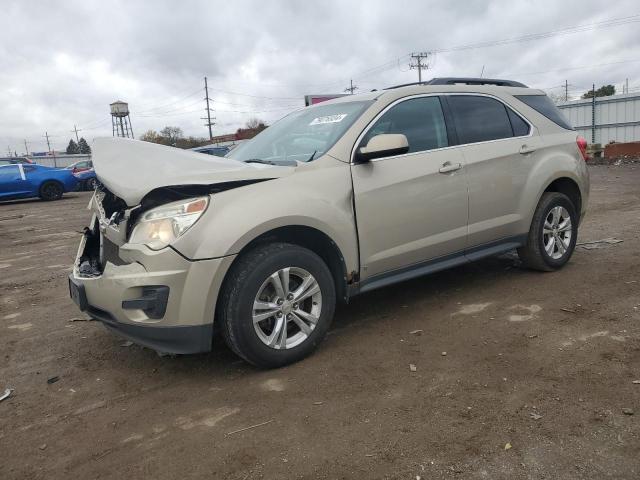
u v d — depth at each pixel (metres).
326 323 3.69
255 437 2.76
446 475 2.37
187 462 2.59
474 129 4.64
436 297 4.81
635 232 7.20
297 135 4.30
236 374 3.51
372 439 2.67
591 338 3.69
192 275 3.15
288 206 3.42
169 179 3.26
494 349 3.62
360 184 3.82
